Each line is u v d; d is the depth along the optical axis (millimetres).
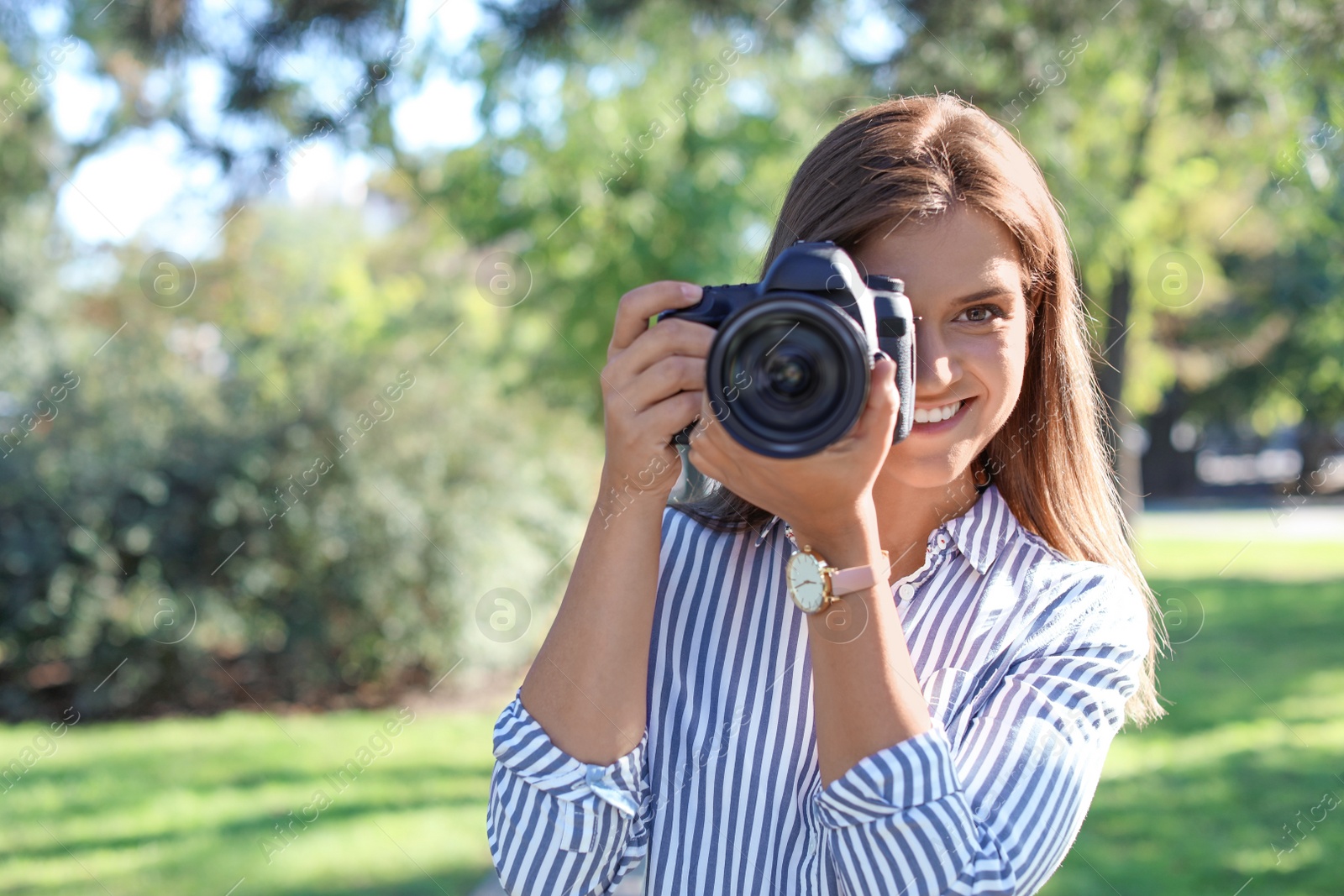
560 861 1269
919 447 1283
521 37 5250
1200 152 7840
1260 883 3994
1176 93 6691
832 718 1148
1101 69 6250
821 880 1219
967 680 1315
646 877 1351
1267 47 5590
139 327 8234
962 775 1223
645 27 5656
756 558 1406
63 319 8820
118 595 7320
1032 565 1368
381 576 7637
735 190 8055
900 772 1115
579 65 6273
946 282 1265
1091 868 4172
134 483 7238
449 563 7801
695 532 1451
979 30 5039
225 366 8047
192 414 7578
